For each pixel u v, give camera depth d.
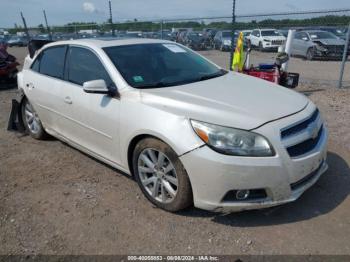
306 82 9.95
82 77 4.09
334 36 16.88
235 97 3.29
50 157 4.74
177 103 3.14
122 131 3.45
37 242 2.99
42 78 4.78
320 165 3.32
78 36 18.81
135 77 3.65
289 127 2.91
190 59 4.38
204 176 2.86
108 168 4.32
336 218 3.15
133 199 3.59
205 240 2.93
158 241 2.94
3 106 7.97
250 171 2.76
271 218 3.18
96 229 3.13
